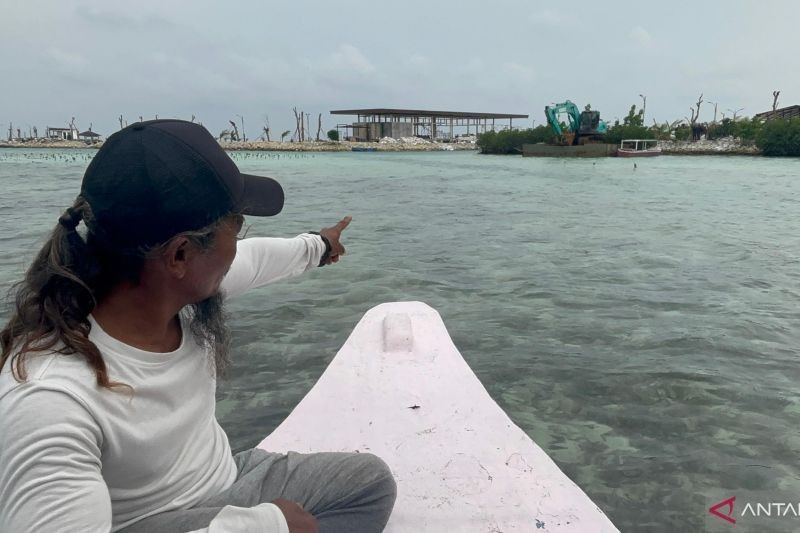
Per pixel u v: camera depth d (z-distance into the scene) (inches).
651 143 2420.0
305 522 43.3
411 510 72.2
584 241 357.1
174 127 40.6
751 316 195.3
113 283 41.1
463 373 106.6
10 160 1641.2
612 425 123.3
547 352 163.3
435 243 350.0
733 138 2472.9
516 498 74.7
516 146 2785.4
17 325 38.6
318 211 528.1
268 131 4402.1
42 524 33.1
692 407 130.7
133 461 41.2
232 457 59.3
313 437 87.6
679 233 390.6
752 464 108.0
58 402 35.0
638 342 170.7
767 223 441.1
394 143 3801.7
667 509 95.3
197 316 48.6
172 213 38.3
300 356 159.6
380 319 131.5
